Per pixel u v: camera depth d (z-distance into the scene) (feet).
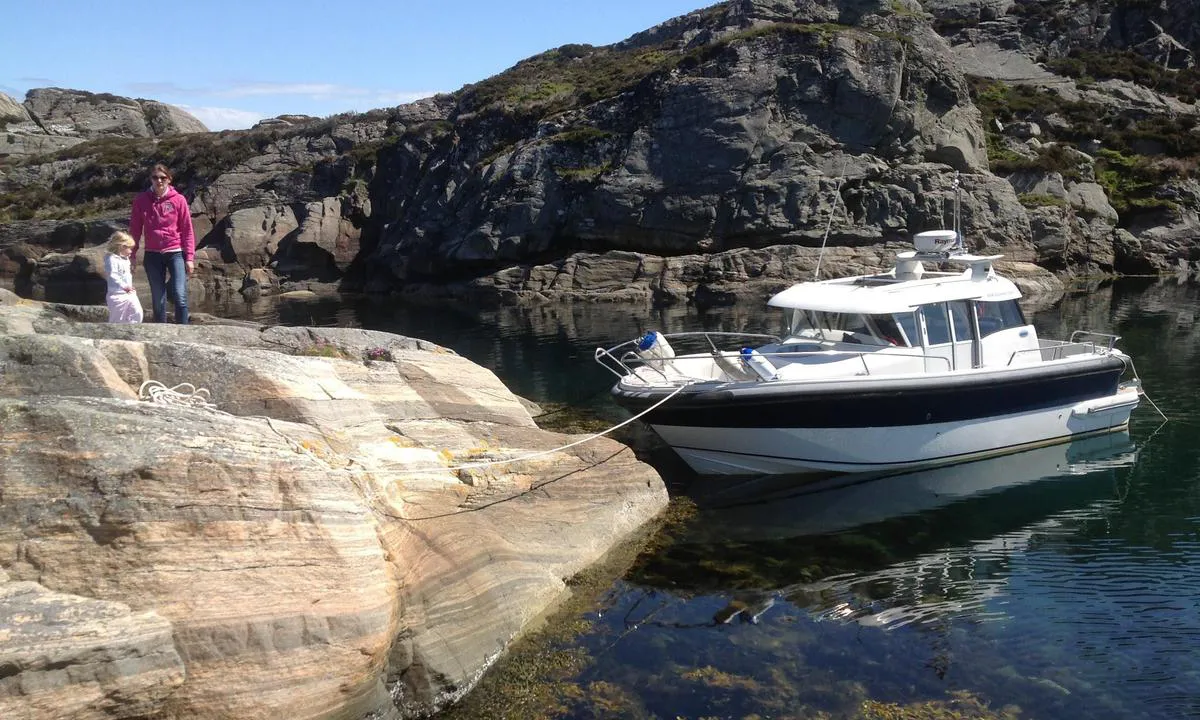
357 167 140.87
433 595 19.97
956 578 24.18
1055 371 34.55
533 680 19.35
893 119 102.47
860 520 28.76
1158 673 18.99
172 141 166.50
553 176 109.09
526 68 159.53
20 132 191.21
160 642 15.29
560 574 24.25
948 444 33.55
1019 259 99.86
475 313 88.07
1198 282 99.30
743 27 120.88
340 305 100.42
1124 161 125.59
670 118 104.06
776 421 31.65
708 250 100.94
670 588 23.93
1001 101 135.95
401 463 24.26
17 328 24.66
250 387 22.57
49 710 14.05
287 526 17.46
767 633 21.25
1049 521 28.14
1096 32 162.81
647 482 29.50
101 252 125.18
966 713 17.71
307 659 16.51
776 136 100.73
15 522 15.89
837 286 35.32
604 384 49.98
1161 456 34.01
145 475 16.53
